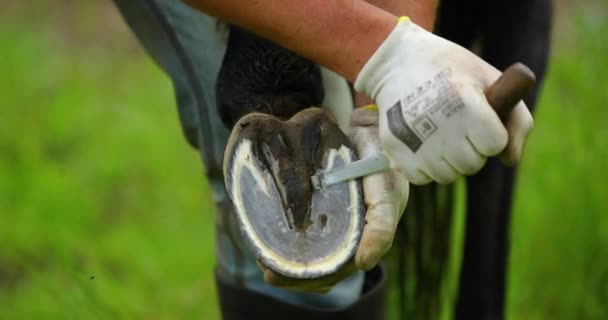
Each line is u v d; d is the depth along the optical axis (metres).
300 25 2.32
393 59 2.30
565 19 5.36
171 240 4.02
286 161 2.38
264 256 2.36
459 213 3.75
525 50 3.00
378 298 2.78
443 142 2.27
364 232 2.34
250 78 2.50
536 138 3.79
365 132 2.38
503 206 3.05
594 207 3.47
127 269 3.85
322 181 2.37
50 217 4.20
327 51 2.33
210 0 2.33
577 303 3.43
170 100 4.80
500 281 3.08
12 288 3.96
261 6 2.32
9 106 4.95
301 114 2.40
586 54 3.90
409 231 3.05
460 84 2.27
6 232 4.15
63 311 3.25
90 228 4.22
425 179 2.30
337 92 2.53
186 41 2.66
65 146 4.79
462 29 3.04
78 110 4.89
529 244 3.53
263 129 2.39
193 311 3.62
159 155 4.54
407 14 2.43
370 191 2.35
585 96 3.78
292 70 2.48
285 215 2.37
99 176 4.53
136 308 3.49
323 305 2.74
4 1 6.06
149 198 4.34
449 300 3.32
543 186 3.56
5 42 5.32
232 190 2.38
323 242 2.36
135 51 5.73
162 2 2.66
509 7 2.99
